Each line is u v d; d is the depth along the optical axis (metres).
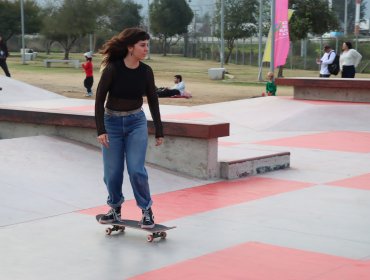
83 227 7.12
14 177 8.72
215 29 71.31
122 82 6.32
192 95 26.06
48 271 5.71
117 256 6.12
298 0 45.19
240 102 19.02
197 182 9.45
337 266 5.85
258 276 5.58
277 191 8.98
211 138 9.49
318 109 16.92
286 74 46.09
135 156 6.43
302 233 6.94
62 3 61.81
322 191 9.02
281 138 14.32
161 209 7.91
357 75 46.22
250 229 7.07
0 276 5.57
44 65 49.34
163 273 5.65
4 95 21.00
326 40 61.38
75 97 24.92
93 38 74.94
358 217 7.65
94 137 10.62
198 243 6.54
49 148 10.16
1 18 69.56
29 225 7.17
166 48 88.12
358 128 15.84
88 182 8.95
